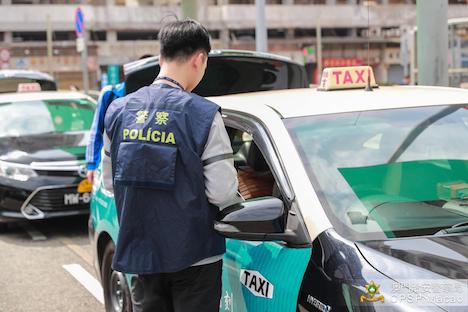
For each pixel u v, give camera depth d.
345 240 2.68
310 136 3.22
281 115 3.39
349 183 3.00
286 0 47.31
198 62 2.92
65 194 8.28
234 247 3.19
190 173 2.72
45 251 7.66
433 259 2.53
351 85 3.93
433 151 3.25
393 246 2.63
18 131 9.35
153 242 2.76
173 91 2.82
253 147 3.80
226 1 46.00
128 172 2.77
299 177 3.00
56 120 9.68
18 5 43.06
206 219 2.78
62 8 43.75
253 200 2.86
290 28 47.38
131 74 5.56
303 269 2.71
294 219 2.85
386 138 3.26
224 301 3.24
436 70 7.34
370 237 2.73
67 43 43.75
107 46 44.47
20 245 8.01
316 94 3.83
